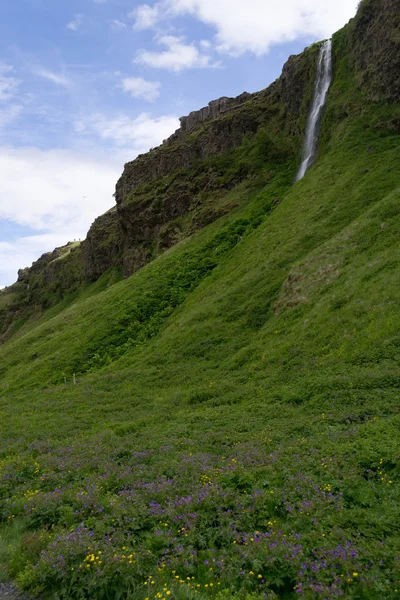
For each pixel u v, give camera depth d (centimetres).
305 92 6706
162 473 1156
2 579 746
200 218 6725
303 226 4022
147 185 8706
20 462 1480
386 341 1886
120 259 10144
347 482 891
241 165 7106
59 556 729
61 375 3897
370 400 1514
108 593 666
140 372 3173
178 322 3872
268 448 1252
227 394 2208
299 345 2358
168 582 668
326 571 608
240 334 3111
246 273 4012
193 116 9531
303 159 6203
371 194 3784
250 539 722
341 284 2673
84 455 1504
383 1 5103
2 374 4756
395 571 590
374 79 5091
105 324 4675
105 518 881
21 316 14200
